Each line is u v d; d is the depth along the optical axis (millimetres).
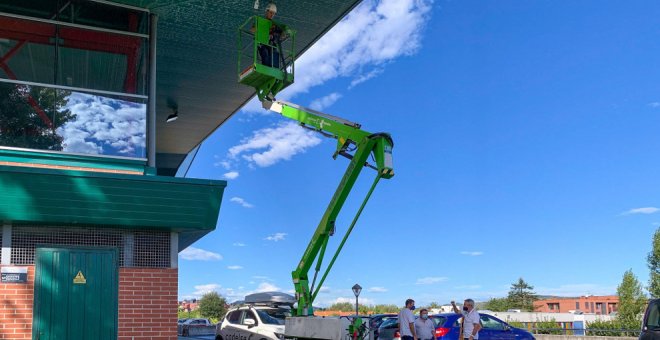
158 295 11789
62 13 12703
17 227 11102
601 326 31016
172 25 14844
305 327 12492
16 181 10648
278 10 14602
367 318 18875
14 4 12367
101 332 11250
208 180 12008
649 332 13164
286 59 16375
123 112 12727
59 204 10898
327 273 12656
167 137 23734
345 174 12664
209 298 92250
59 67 12414
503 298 102438
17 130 11766
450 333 16172
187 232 12992
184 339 29984
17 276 10898
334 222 12797
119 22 13219
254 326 17891
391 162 12297
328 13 14930
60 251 11281
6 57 12070
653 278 50562
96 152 12273
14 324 10727
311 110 13547
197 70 17766
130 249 11805
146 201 11531
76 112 12320
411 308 14703
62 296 11141
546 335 29859
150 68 13242
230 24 14906
